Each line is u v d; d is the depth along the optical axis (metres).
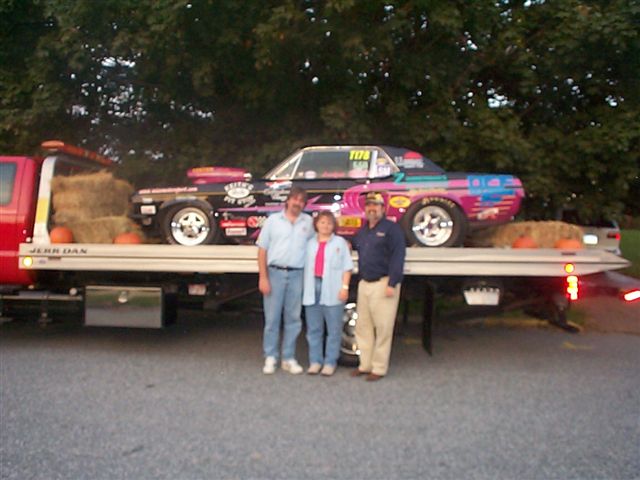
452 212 7.02
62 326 8.69
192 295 7.34
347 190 7.16
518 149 9.51
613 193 10.34
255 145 10.20
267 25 8.09
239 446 4.53
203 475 4.06
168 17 8.16
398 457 4.36
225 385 5.99
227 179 7.53
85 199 7.10
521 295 6.89
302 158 7.35
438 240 7.04
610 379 6.33
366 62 8.92
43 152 10.00
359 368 6.35
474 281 6.65
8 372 6.36
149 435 4.71
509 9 10.29
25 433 4.73
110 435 4.71
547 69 10.05
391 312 6.17
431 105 9.76
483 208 7.05
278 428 4.88
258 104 9.60
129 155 10.47
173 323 7.39
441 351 7.48
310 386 6.00
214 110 10.18
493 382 6.18
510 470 4.18
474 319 6.96
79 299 7.23
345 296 6.26
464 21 8.85
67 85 9.80
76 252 6.75
